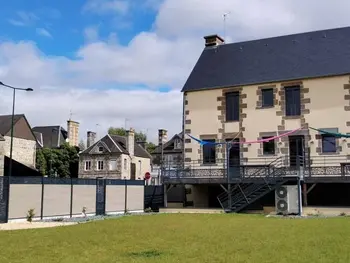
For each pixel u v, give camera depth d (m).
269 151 27.41
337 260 9.09
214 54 32.19
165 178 28.42
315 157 25.94
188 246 11.47
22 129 48.00
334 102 25.92
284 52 29.42
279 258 9.44
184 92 30.30
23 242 12.83
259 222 18.50
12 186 21.36
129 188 28.47
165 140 68.31
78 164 58.28
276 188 24.36
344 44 27.81
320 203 25.78
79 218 23.62
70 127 63.03
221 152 28.59
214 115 29.16
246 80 28.48
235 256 9.77
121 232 15.16
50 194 23.34
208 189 29.23
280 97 27.36
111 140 56.94
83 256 10.16
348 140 25.36
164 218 21.48
